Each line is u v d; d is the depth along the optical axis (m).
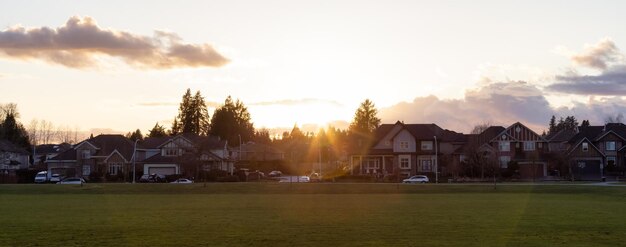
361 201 58.97
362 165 124.19
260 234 33.12
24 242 30.36
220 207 51.62
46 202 58.66
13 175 116.50
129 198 65.38
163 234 33.16
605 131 127.44
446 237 31.89
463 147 123.56
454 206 51.88
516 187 78.12
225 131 186.50
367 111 198.62
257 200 61.19
